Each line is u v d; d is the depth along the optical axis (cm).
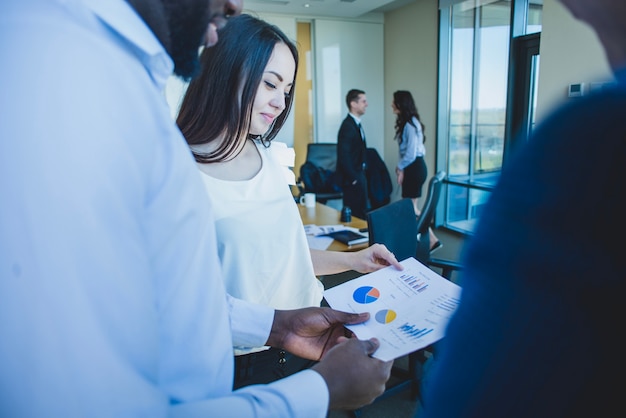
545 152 34
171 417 42
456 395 38
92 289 33
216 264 56
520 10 381
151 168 43
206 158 101
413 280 92
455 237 469
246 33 97
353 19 550
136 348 37
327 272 123
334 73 556
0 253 33
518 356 34
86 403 33
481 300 37
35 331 33
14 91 34
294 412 50
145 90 44
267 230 102
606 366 31
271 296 106
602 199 30
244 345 85
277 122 117
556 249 32
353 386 58
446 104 491
